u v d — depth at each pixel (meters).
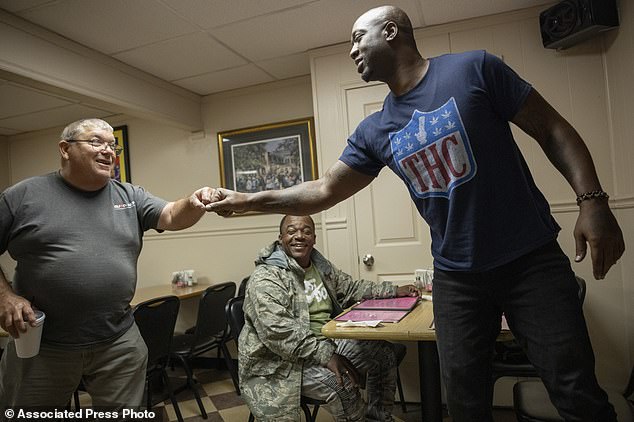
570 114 2.34
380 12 1.01
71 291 1.44
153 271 3.70
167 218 1.65
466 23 2.50
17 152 4.18
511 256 0.91
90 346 1.48
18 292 1.47
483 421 1.00
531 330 0.90
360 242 2.72
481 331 0.99
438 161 0.94
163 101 3.13
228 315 2.04
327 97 2.76
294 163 3.27
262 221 3.38
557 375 0.87
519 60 2.42
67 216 1.48
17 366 1.44
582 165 0.83
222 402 2.72
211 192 1.51
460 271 0.97
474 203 0.91
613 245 0.78
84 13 2.13
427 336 1.35
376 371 1.90
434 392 1.66
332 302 2.12
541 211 0.94
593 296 2.31
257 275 1.86
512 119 0.93
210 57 2.78
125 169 3.79
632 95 2.08
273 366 1.72
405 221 2.65
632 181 2.15
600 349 2.29
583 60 2.32
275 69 3.08
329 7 2.25
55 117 3.69
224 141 3.47
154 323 2.22
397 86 1.02
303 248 2.00
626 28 2.06
